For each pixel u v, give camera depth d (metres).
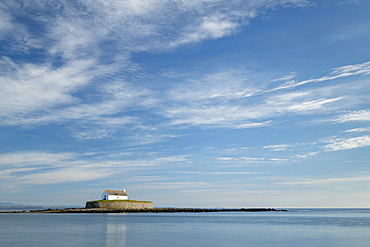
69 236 50.00
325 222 96.19
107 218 103.75
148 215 132.00
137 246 39.84
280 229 67.00
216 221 96.75
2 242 42.84
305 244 42.88
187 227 70.00
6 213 162.38
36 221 88.88
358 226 77.81
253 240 46.62
